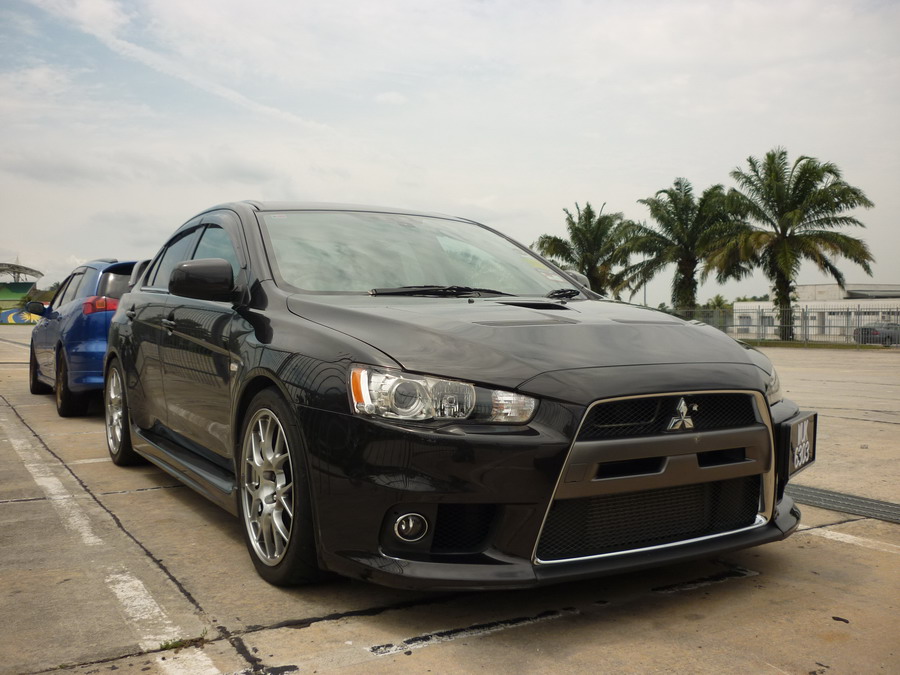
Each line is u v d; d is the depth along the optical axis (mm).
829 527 3480
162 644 2254
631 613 2496
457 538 2346
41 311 8312
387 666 2135
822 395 9234
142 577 2842
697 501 2549
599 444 2268
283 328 2840
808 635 2336
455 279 3492
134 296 4750
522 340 2479
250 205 3760
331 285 3176
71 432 6211
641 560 2396
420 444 2250
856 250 28734
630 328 2707
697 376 2471
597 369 2377
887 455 5148
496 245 4062
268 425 2791
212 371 3312
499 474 2227
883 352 23656
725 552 2543
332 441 2402
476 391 2293
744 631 2361
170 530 3453
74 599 2625
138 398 4406
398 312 2707
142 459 4812
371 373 2373
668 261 32188
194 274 3107
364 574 2338
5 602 2596
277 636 2326
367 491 2309
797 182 29594
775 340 30109
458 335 2477
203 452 3598
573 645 2266
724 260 29812
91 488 4262
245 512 2920
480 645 2264
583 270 35750
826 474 4559
